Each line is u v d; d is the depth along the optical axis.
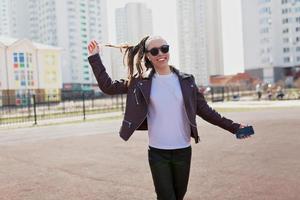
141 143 11.59
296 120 16.09
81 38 109.25
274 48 101.25
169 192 3.55
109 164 8.51
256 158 8.38
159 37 3.51
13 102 53.81
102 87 3.58
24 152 10.86
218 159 8.45
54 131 16.98
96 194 6.06
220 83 93.31
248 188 6.02
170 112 3.53
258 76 103.44
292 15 99.81
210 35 125.94
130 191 6.15
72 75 107.12
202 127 15.33
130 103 3.53
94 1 112.62
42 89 59.44
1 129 19.66
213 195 5.73
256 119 17.56
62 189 6.48
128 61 3.59
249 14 104.75
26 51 57.56
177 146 3.57
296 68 99.19
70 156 9.84
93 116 27.58
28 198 6.01
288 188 5.91
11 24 117.25
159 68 3.54
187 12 127.25
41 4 109.88
